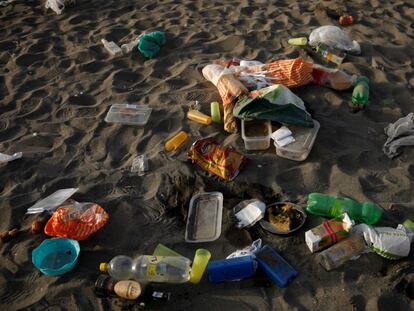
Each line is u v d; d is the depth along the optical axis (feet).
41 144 11.14
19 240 8.45
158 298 7.08
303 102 10.95
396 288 7.03
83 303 7.27
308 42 14.07
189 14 16.94
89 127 11.44
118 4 18.31
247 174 9.43
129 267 7.46
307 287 7.20
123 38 15.66
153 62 13.96
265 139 9.83
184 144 10.47
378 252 7.41
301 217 8.23
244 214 8.38
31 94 13.00
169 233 8.39
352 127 10.55
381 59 13.16
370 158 9.68
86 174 9.96
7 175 10.13
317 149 9.85
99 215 8.41
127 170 9.95
